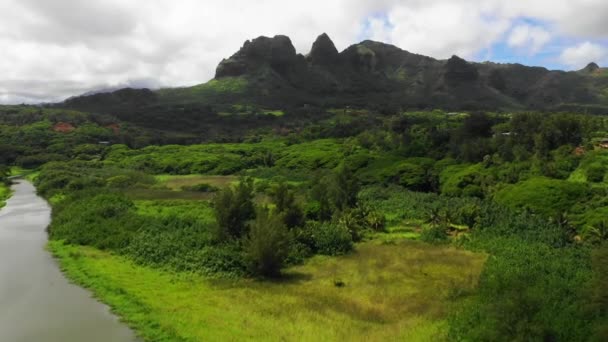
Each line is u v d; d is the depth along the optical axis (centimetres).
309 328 2783
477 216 5634
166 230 4928
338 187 6169
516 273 3391
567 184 6231
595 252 2869
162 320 2856
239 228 4503
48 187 9038
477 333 2503
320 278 3859
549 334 2427
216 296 3325
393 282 3747
